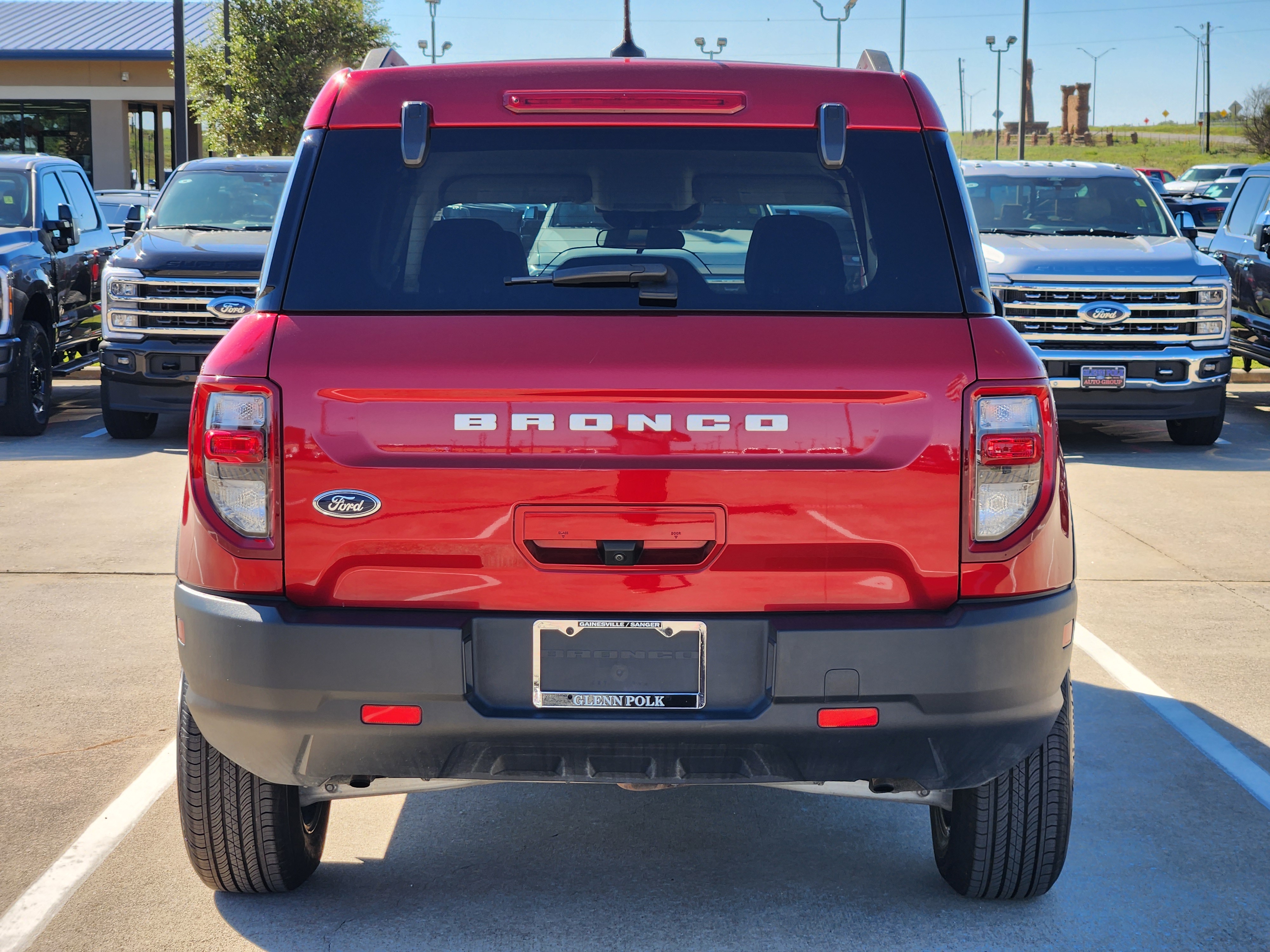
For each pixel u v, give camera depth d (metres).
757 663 2.79
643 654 2.78
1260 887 3.54
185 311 10.98
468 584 2.77
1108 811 4.04
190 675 2.88
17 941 3.21
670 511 2.74
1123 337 10.61
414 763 2.85
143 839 3.79
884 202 2.96
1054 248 11.01
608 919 3.35
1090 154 94.25
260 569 2.79
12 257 11.45
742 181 3.04
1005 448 2.76
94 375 16.08
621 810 4.07
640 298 2.82
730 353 2.75
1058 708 2.95
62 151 39.75
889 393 2.74
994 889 3.35
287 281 2.87
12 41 39.62
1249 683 5.26
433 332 2.78
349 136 3.02
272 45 32.66
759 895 3.49
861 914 3.38
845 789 3.19
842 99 3.07
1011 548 2.79
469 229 2.89
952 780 2.91
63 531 7.86
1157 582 6.85
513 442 2.73
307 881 3.56
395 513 2.75
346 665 2.75
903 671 2.75
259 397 2.76
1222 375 10.80
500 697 2.79
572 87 3.06
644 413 2.72
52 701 4.98
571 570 2.76
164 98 39.56
